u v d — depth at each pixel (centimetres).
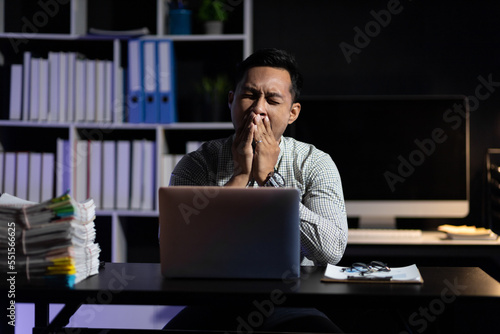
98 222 329
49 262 125
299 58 326
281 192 125
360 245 268
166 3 308
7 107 309
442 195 297
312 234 150
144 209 294
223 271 127
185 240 128
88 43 311
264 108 161
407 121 298
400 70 322
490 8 317
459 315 302
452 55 319
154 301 118
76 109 293
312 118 301
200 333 129
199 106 317
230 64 321
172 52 295
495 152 312
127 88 300
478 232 280
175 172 180
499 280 285
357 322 178
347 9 324
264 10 326
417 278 126
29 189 294
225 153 176
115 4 323
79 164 295
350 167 300
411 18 321
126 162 294
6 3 321
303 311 148
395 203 298
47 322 160
